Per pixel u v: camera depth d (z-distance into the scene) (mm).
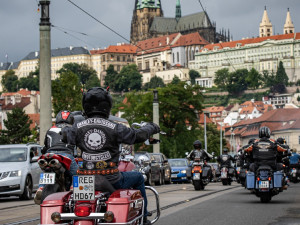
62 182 9234
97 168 6664
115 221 6148
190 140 78188
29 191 20719
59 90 51500
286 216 12430
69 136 6730
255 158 16016
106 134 6684
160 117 78312
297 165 31125
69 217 6105
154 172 31406
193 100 78375
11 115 106688
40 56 27266
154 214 12898
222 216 12461
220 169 30266
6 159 20844
